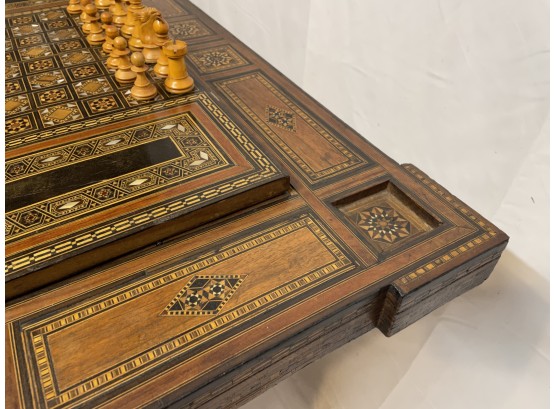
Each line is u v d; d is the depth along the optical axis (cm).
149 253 81
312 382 147
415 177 101
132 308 73
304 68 164
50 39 137
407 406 129
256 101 122
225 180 90
